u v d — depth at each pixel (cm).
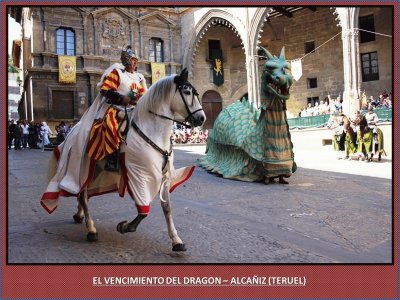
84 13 3072
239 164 981
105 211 600
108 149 382
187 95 373
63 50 3022
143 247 417
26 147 2556
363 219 552
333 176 1023
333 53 3030
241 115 1052
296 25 3231
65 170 420
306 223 532
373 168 1210
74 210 613
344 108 2239
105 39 3191
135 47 3341
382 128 1716
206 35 3641
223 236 463
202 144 2831
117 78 404
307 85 3194
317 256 394
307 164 1359
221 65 3691
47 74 2928
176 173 412
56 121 2952
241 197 731
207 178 1000
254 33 2905
